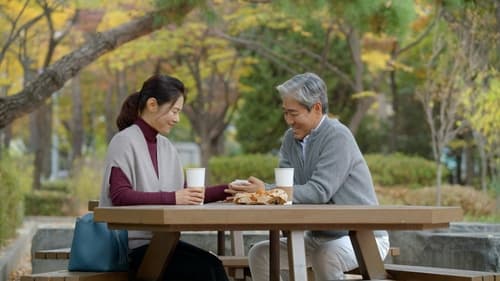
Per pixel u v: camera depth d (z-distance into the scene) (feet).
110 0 55.16
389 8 34.32
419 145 89.81
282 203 17.06
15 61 59.41
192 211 14.26
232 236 23.53
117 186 17.48
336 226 15.60
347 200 18.78
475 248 24.29
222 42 64.28
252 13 60.64
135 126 18.30
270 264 18.11
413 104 90.12
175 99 18.37
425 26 63.00
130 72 76.89
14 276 31.53
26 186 68.08
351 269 19.13
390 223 15.30
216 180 69.97
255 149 81.41
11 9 44.50
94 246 17.22
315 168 18.92
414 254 27.02
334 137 18.72
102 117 111.04
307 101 18.84
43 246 30.91
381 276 17.51
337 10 34.19
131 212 14.56
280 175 17.56
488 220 44.29
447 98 50.11
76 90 86.33
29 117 96.17
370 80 80.53
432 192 54.34
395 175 65.77
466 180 75.51
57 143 115.44
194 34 63.41
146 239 18.24
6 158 42.88
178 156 18.85
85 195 68.49
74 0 42.80
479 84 47.88
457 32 47.80
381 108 98.22
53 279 16.12
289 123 19.22
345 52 74.69
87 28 62.23
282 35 73.46
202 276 17.67
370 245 17.46
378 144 90.38
